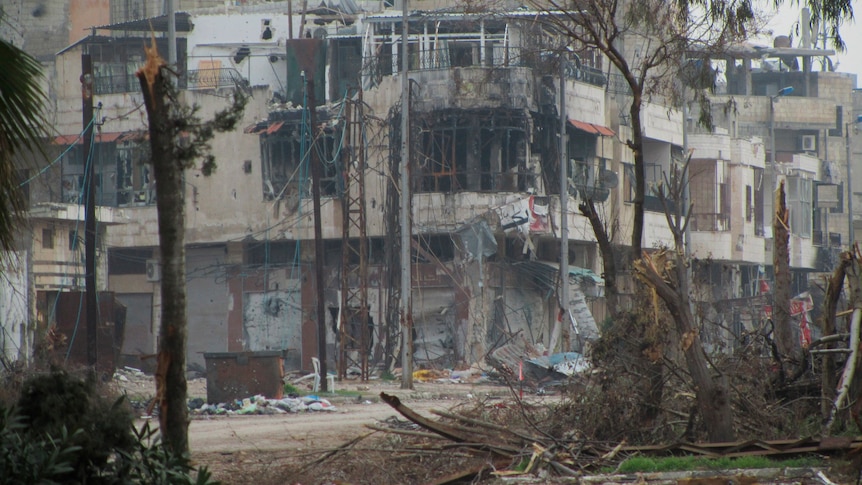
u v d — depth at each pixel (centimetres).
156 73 3334
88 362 10525
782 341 7181
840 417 5681
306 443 6500
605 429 5538
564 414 5797
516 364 14950
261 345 19588
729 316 14662
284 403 9838
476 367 16475
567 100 18838
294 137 19050
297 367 19238
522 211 17562
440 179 18150
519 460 4975
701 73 7638
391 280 17688
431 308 18050
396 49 19100
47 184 19250
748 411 5725
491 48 18300
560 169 17388
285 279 19475
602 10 7556
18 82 2952
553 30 10512
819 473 4506
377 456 5328
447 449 5112
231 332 19838
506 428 5250
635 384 5616
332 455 5428
